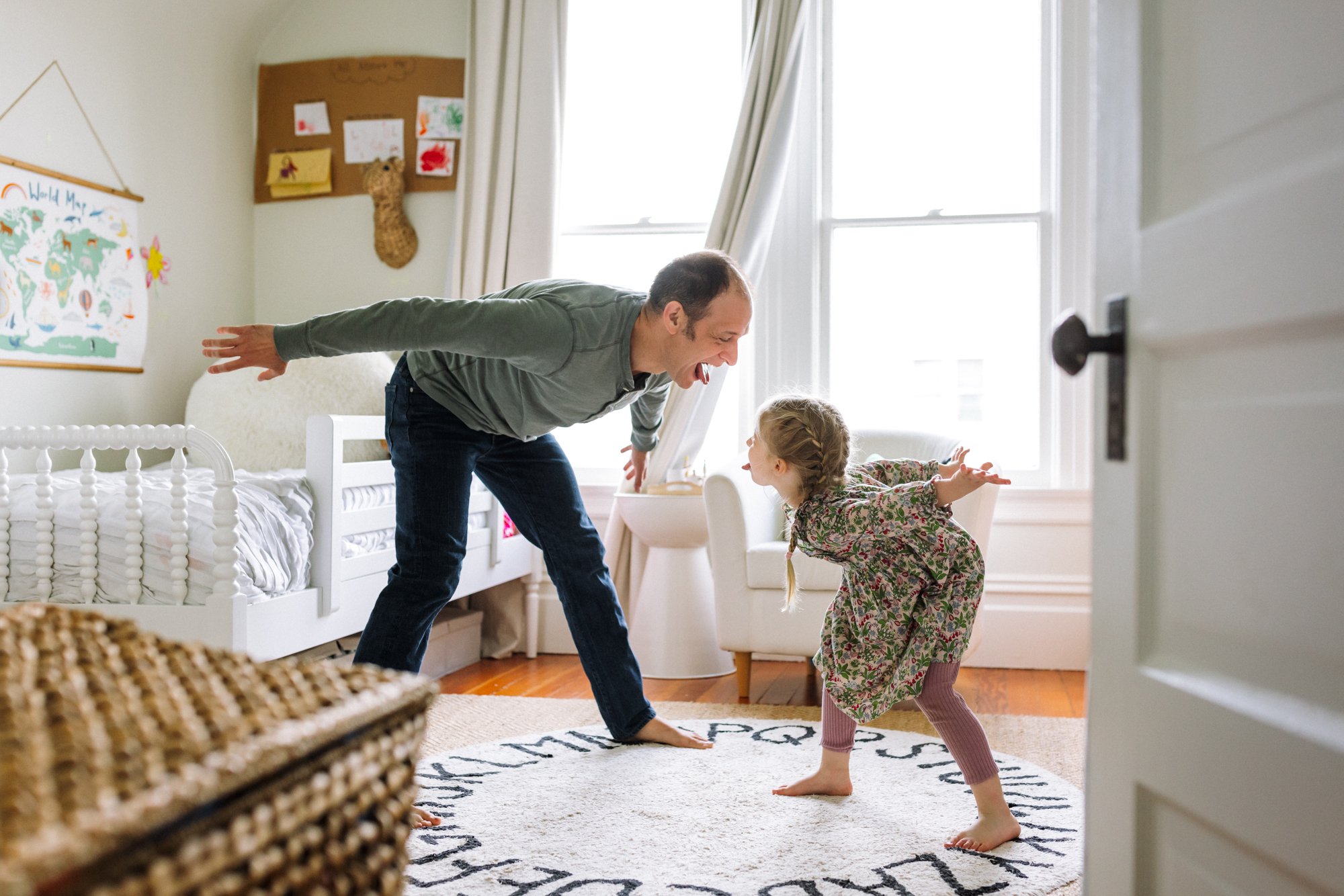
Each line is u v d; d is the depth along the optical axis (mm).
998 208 3744
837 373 3842
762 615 2994
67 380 3191
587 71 3996
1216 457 792
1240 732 744
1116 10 923
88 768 588
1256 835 725
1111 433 915
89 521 2230
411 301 1707
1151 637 884
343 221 4004
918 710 2842
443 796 2008
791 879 1601
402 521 1964
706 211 3941
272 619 2326
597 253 4012
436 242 3928
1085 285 3602
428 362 1959
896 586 1913
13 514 2273
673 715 2789
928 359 3803
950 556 1895
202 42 3762
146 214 3512
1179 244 821
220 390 3361
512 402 1958
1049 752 2408
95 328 3277
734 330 1849
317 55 4020
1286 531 707
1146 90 877
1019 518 3568
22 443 2227
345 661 2969
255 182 4070
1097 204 958
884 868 1648
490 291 3703
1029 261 3734
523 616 3779
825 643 2016
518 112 3717
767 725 2631
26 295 3018
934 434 3340
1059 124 3613
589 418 2008
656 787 2076
